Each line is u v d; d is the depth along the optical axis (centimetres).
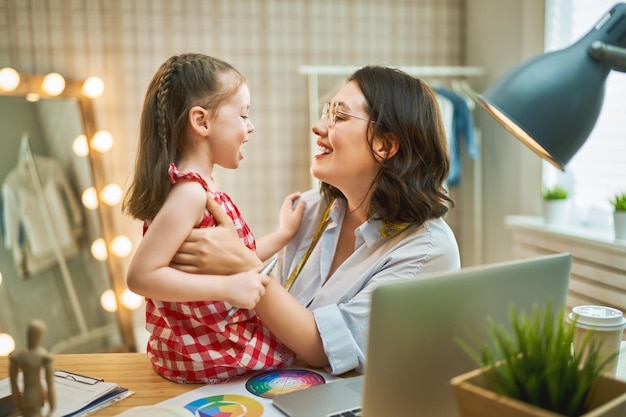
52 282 276
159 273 95
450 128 287
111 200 294
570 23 248
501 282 85
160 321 107
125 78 293
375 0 318
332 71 291
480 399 69
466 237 334
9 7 278
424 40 328
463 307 81
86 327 283
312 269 141
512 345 74
